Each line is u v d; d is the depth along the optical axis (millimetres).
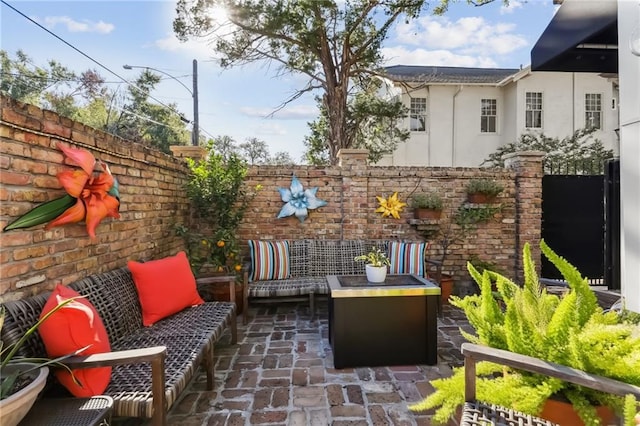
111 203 2518
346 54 8555
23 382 1349
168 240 3996
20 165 1839
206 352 2316
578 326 1589
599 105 10852
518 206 4867
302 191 4766
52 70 12078
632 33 1857
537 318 1794
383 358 2836
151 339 2375
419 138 11055
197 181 4238
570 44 2436
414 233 4891
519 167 4852
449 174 4883
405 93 10477
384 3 7809
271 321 3967
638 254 2057
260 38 8227
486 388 1564
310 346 3242
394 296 2830
